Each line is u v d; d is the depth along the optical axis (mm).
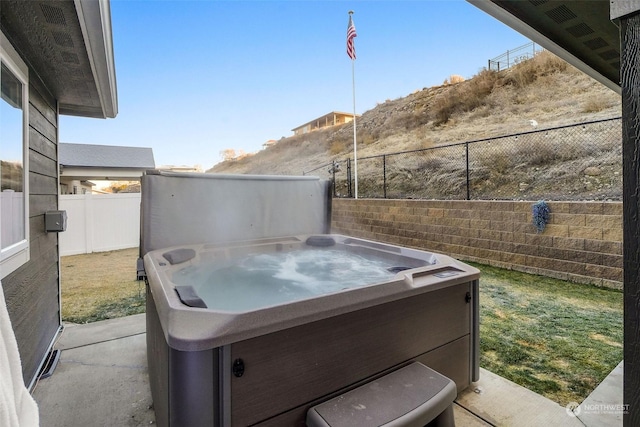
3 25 1749
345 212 7844
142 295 4094
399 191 10031
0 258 1658
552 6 1864
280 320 1178
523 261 4707
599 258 3988
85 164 11102
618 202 3840
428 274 1810
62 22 1760
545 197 6691
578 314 3141
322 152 19422
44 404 1906
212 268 2707
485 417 1703
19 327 1952
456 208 5523
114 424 1742
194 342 1037
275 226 3209
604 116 7660
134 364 2342
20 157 2006
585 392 1925
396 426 1173
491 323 2961
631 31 855
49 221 2514
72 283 4680
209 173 2789
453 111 13422
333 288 2648
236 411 1106
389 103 18688
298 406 1239
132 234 7812
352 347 1383
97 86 2664
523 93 11469
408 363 1597
